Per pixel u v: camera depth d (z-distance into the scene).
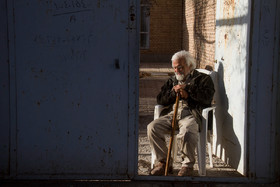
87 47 3.58
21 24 3.54
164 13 16.50
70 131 3.68
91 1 3.53
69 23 3.55
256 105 3.65
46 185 3.66
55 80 3.61
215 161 4.61
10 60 3.57
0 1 3.52
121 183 3.70
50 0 3.52
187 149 3.93
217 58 4.65
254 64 3.62
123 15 3.54
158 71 13.46
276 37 3.59
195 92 4.08
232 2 4.11
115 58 3.59
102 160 3.71
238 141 3.97
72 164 3.72
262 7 3.56
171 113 4.25
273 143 3.70
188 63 4.20
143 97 8.86
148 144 5.30
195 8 12.69
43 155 3.70
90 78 3.61
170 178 3.76
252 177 3.73
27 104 3.63
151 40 16.69
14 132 3.66
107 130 3.68
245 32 3.76
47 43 3.57
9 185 3.64
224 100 4.37
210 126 4.27
